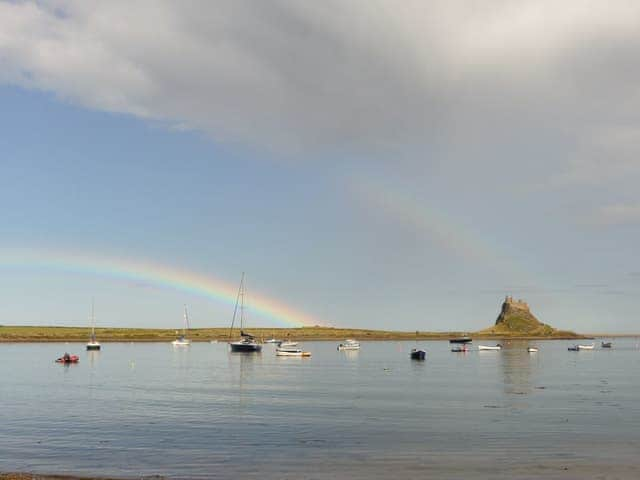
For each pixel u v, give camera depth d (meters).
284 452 43.34
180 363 144.50
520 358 180.62
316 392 80.50
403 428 52.47
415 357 169.38
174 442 46.75
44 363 142.25
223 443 46.31
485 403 69.19
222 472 37.94
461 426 53.56
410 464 39.91
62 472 38.00
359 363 148.50
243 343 192.88
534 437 48.56
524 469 38.59
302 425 54.00
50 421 56.25
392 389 84.31
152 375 109.00
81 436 49.03
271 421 56.06
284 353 180.12
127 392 80.56
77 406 66.56
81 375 108.56
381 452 43.31
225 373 113.62
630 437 48.53
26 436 49.12
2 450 44.00
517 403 68.94
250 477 36.81
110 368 126.75
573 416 59.28
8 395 77.38
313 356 184.88
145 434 49.81
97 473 37.66
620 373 116.31
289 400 71.69
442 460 40.97
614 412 61.88
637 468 38.78
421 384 92.19
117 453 43.03
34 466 39.53
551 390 83.50
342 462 40.44
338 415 59.81
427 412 61.94
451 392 80.88
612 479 36.22
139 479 36.28
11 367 129.50
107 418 57.88
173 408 64.81
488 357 186.38
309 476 37.06
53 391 82.00
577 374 114.12
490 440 47.44
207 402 69.81
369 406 66.25
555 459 41.25
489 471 38.09
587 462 40.38
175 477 36.78
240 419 57.22
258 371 119.44
